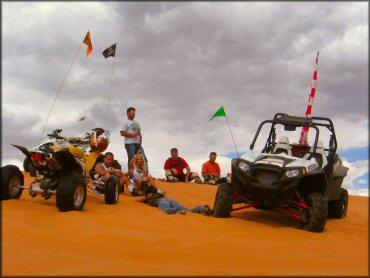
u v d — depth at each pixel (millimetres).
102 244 5605
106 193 8852
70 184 7332
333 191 9766
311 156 9086
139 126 11781
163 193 9500
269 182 8297
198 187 12828
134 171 10672
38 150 7785
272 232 7461
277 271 4859
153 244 5828
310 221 7977
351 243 6980
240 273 4555
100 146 8836
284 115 9945
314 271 4910
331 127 9609
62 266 4434
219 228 7520
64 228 6238
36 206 7395
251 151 9047
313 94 10492
